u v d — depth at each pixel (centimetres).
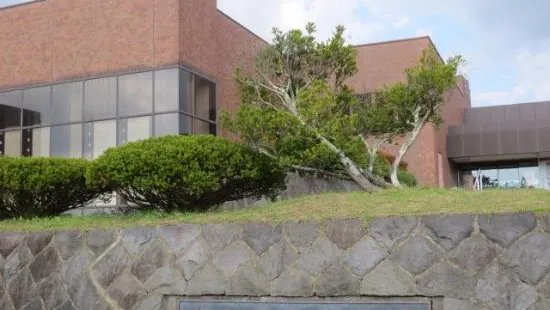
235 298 649
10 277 769
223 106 1692
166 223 711
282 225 649
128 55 1583
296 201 828
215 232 674
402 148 1040
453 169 2547
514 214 569
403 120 1045
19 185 907
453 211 621
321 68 1073
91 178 855
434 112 1062
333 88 1104
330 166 1009
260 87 1080
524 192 752
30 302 745
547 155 2380
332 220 632
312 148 935
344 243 620
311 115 934
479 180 2617
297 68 1065
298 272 629
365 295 602
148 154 805
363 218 622
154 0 1566
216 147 825
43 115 1678
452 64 998
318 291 617
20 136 1700
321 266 622
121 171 813
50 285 736
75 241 739
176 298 673
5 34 1756
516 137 2344
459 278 573
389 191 855
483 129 2389
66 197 972
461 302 569
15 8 1748
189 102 1555
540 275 550
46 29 1700
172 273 678
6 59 1747
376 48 2197
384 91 1095
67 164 949
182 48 1545
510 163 2578
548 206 600
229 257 661
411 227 600
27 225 832
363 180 980
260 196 927
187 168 802
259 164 867
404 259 594
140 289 687
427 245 590
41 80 1689
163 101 1530
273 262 641
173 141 831
